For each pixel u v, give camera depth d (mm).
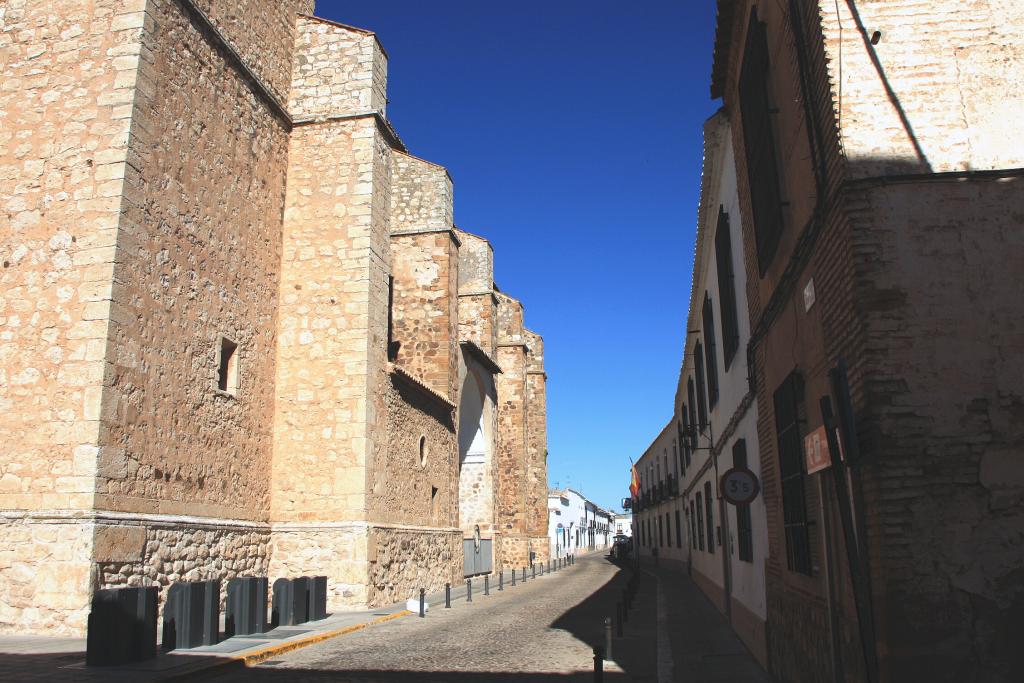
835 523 5777
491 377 29797
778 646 8445
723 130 11906
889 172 5363
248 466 15180
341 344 16594
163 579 11781
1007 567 4703
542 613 16156
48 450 10875
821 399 5500
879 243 5199
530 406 42219
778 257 7766
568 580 28062
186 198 13484
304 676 8617
